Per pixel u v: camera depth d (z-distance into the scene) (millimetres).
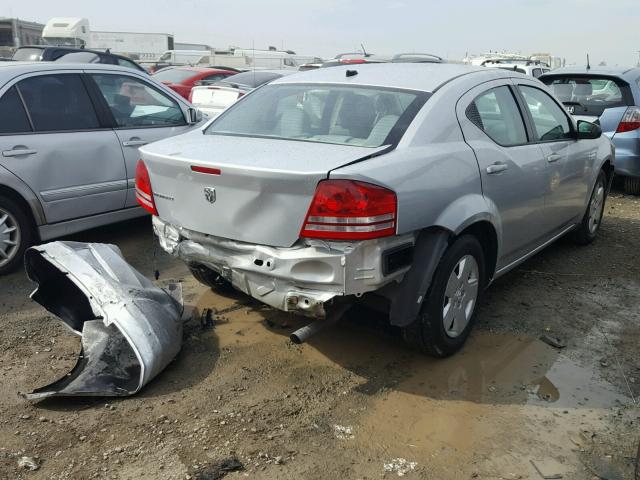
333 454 2826
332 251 2959
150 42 28984
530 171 4230
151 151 3611
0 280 4812
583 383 3496
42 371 3480
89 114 5402
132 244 5746
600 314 4422
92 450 2805
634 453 2883
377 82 3891
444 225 3326
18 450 2791
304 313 3135
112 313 3334
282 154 3209
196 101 10664
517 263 4500
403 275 3285
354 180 2910
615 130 7844
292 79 4285
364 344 3863
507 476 2711
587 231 5836
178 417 3066
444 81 3855
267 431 2979
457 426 3059
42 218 5031
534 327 4188
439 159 3389
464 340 3811
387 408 3195
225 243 3287
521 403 3275
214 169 3162
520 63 17422
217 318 4176
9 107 4879
